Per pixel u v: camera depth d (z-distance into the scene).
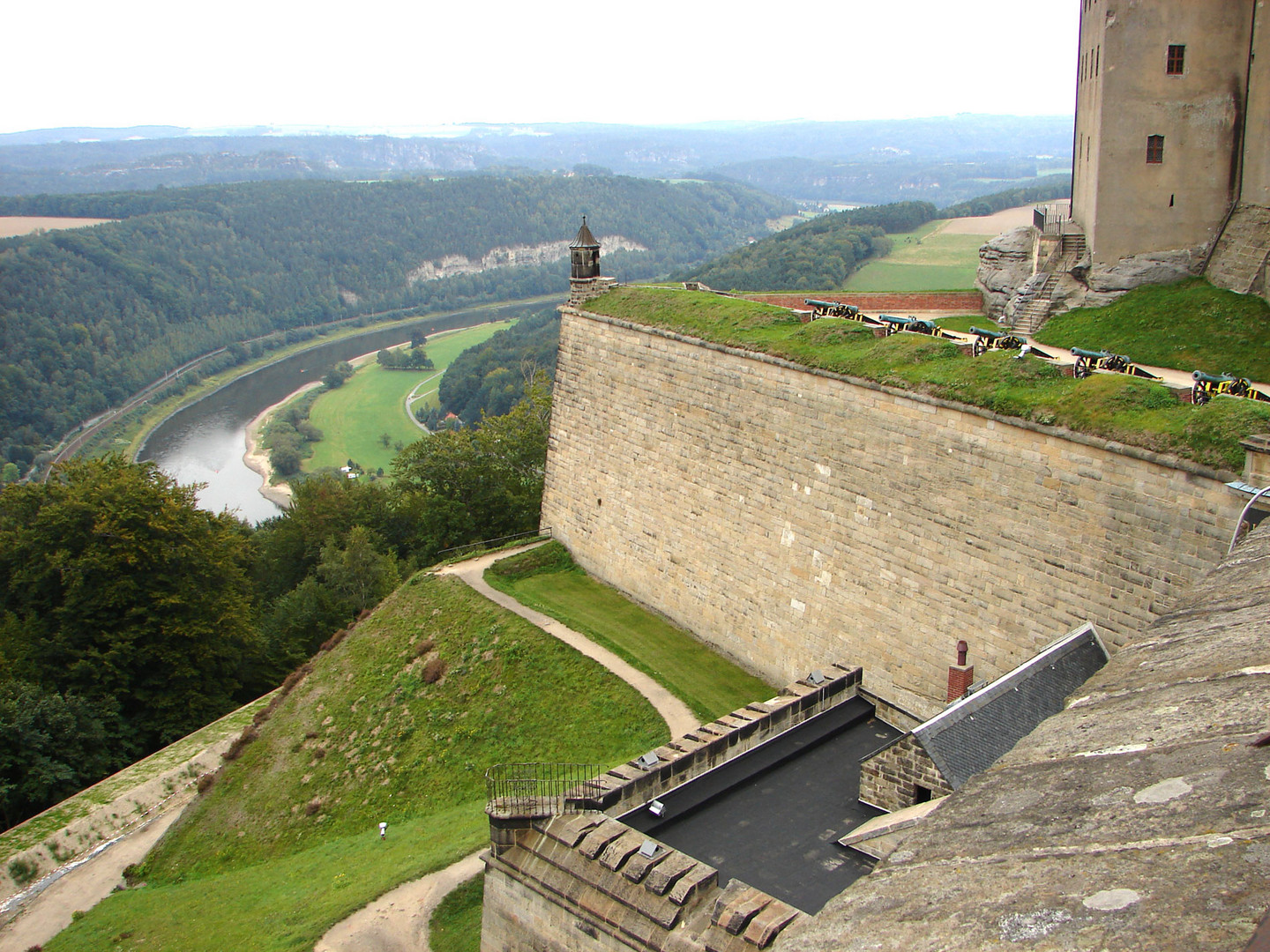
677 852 23.53
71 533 66.50
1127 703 11.16
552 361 199.38
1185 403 33.25
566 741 47.22
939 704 39.72
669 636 54.19
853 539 43.34
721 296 57.34
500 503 87.25
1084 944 6.12
